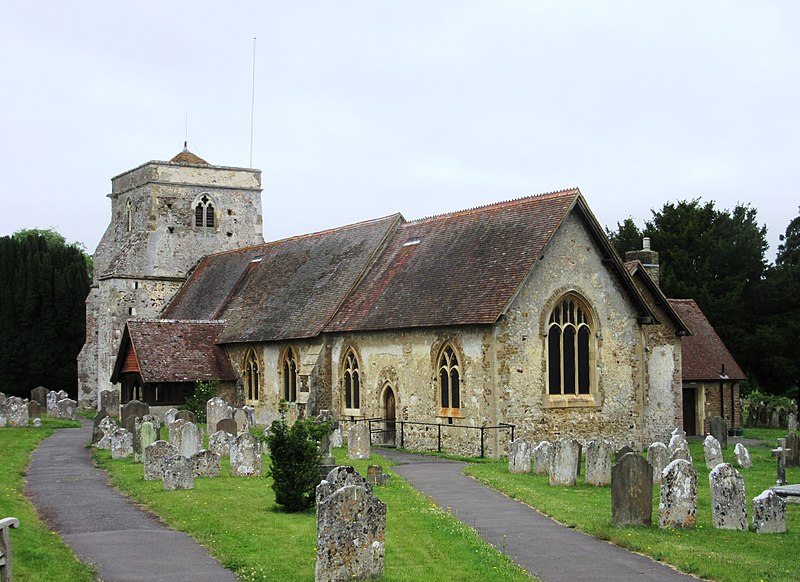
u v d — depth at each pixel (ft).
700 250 235.61
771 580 54.29
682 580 55.11
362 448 116.47
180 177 231.09
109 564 58.95
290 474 76.23
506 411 124.67
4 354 250.16
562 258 131.75
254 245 221.25
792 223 252.42
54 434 154.10
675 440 104.73
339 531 54.13
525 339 127.34
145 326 179.83
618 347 136.77
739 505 69.46
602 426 133.90
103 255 243.81
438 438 131.13
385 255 160.56
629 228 247.70
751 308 234.38
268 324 171.22
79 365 241.76
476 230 143.43
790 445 111.34
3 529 48.70
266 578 55.06
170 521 72.49
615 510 69.21
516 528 70.23
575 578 55.52
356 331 146.51
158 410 172.24
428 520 71.20
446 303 132.26
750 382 241.96
